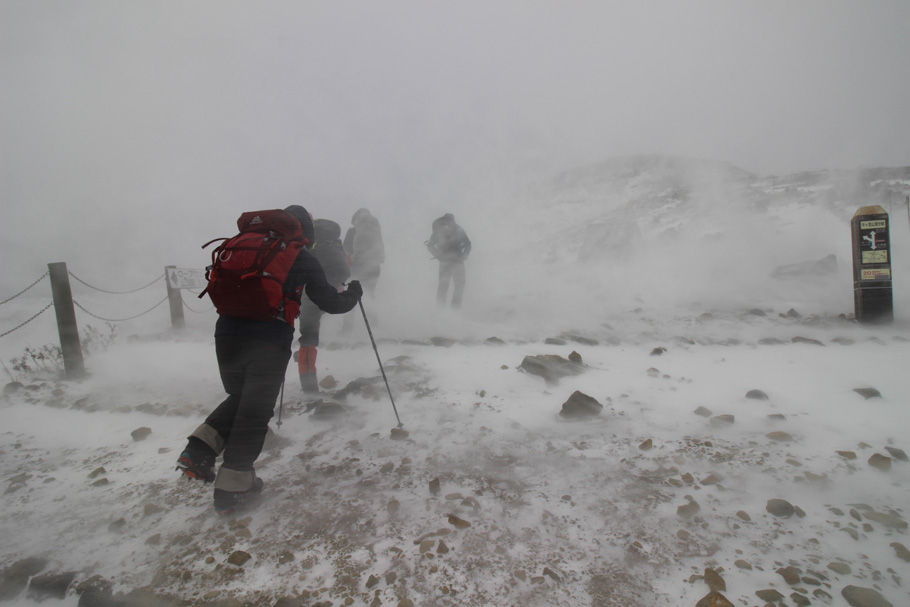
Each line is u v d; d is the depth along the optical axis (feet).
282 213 7.65
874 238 16.93
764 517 6.33
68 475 8.65
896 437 8.35
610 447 8.52
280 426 10.18
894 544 5.66
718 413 9.82
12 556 6.34
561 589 5.25
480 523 6.48
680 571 5.45
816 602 4.86
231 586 5.53
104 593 5.45
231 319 7.34
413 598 5.20
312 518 6.81
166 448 9.57
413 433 9.52
